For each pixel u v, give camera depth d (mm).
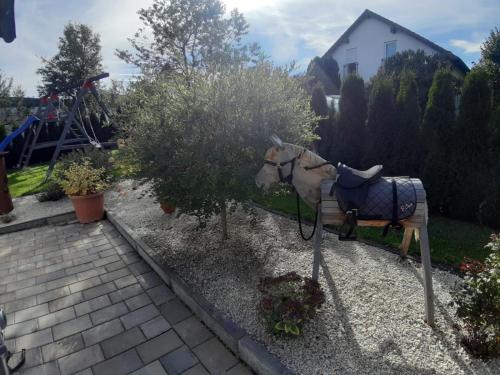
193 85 3131
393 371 2029
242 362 2283
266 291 2447
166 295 3162
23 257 4199
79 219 5418
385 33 16109
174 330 2643
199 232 4348
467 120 4316
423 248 2324
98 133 13781
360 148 5875
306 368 2066
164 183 3270
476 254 3508
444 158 4617
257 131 3033
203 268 3422
